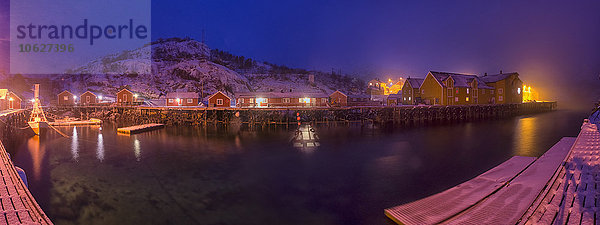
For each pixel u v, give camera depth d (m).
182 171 19.61
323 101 51.50
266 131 38.59
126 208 13.51
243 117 47.66
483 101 63.97
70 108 57.25
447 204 10.71
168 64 109.94
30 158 23.38
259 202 14.12
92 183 17.16
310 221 11.92
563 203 7.74
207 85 95.25
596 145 15.45
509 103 66.81
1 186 9.23
